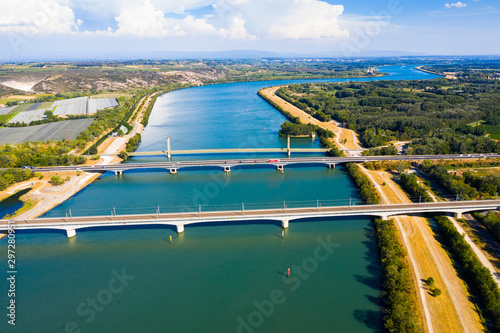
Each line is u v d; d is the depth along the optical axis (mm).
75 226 172875
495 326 108875
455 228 162500
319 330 113375
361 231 176500
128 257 157125
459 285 128500
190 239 171625
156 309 124375
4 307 126062
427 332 107000
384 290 131250
